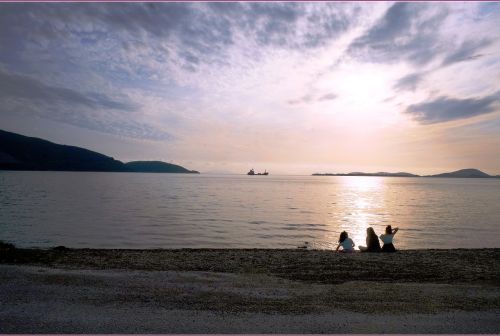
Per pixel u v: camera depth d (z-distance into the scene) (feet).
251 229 95.96
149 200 191.72
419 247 72.18
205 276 31.48
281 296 25.76
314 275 34.04
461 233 90.43
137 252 47.16
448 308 23.63
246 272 35.01
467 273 35.37
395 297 25.84
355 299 25.25
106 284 27.94
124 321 20.52
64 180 448.65
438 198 247.50
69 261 38.86
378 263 40.11
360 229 98.68
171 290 26.71
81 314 21.52
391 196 272.10
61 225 95.20
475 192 342.23
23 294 25.03
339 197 254.27
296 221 115.14
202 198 218.59
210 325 20.13
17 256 40.19
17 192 227.61
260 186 446.19
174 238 80.02
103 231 87.04
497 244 76.07
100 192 245.86
